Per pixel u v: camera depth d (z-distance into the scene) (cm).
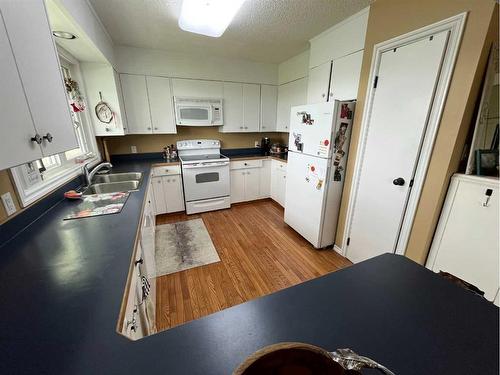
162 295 180
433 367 47
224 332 54
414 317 60
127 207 144
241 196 371
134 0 171
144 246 138
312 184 233
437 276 78
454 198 143
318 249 246
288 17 201
